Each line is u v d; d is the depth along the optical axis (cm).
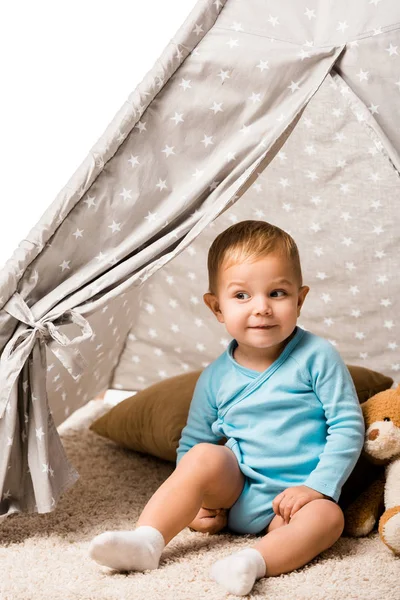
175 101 151
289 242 169
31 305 156
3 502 162
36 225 151
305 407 165
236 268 165
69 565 147
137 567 143
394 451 165
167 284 233
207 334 238
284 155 206
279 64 149
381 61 148
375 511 166
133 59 160
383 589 137
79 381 207
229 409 169
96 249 156
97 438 234
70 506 180
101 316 191
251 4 149
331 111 196
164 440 200
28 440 158
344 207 213
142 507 181
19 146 164
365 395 194
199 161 154
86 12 169
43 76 168
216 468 156
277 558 142
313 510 149
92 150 150
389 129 151
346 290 226
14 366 152
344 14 148
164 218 153
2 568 145
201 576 142
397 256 218
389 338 231
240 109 151
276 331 164
